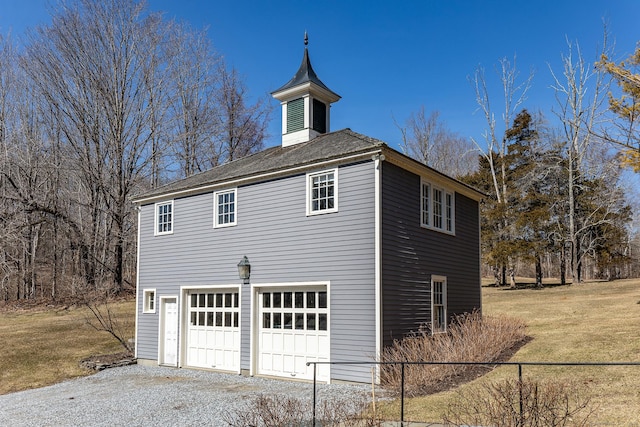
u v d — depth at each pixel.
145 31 30.62
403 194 12.21
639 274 43.75
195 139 33.91
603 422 6.73
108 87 29.23
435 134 43.03
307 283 12.11
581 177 31.88
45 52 28.52
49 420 9.39
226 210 14.38
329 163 11.98
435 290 13.49
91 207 29.50
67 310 24.88
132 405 10.19
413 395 9.23
